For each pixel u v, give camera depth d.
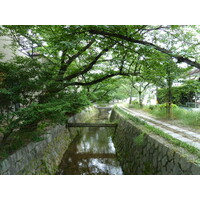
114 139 8.92
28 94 3.84
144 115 9.47
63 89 4.93
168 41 4.11
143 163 4.38
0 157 3.17
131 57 5.39
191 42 3.91
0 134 4.65
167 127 5.63
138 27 3.43
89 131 11.73
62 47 3.52
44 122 4.28
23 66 3.60
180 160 2.82
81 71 5.91
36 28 4.65
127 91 18.73
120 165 6.14
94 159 6.68
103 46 4.48
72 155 7.08
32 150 4.41
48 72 3.95
